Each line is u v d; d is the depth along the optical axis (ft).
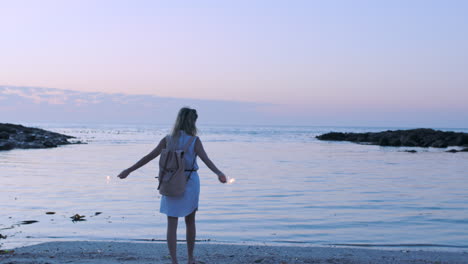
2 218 30.63
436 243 24.95
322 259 19.22
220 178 14.92
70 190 45.27
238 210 34.99
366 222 30.78
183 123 15.35
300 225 29.68
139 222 29.84
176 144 15.20
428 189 48.93
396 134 203.21
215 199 40.40
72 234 26.03
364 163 87.40
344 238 26.08
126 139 207.10
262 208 35.96
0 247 22.45
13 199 38.91
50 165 74.90
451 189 49.03
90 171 65.62
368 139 202.49
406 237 26.43
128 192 44.16
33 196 40.86
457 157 106.93
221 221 30.78
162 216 31.96
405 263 18.75
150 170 69.10
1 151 109.91
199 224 29.76
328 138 228.84
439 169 75.00
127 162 84.07
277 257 19.65
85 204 36.83
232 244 23.43
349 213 34.14
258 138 246.68
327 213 34.06
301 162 88.84
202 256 19.89
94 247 21.72
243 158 98.73
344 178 59.88
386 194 44.73
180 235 25.98
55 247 21.62
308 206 37.11
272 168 74.79
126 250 21.03
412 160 96.63
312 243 24.76
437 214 33.88
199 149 15.30
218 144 170.60
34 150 116.57
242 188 48.21
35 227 27.89
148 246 22.16
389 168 76.54
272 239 25.70
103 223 29.37
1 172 62.44
